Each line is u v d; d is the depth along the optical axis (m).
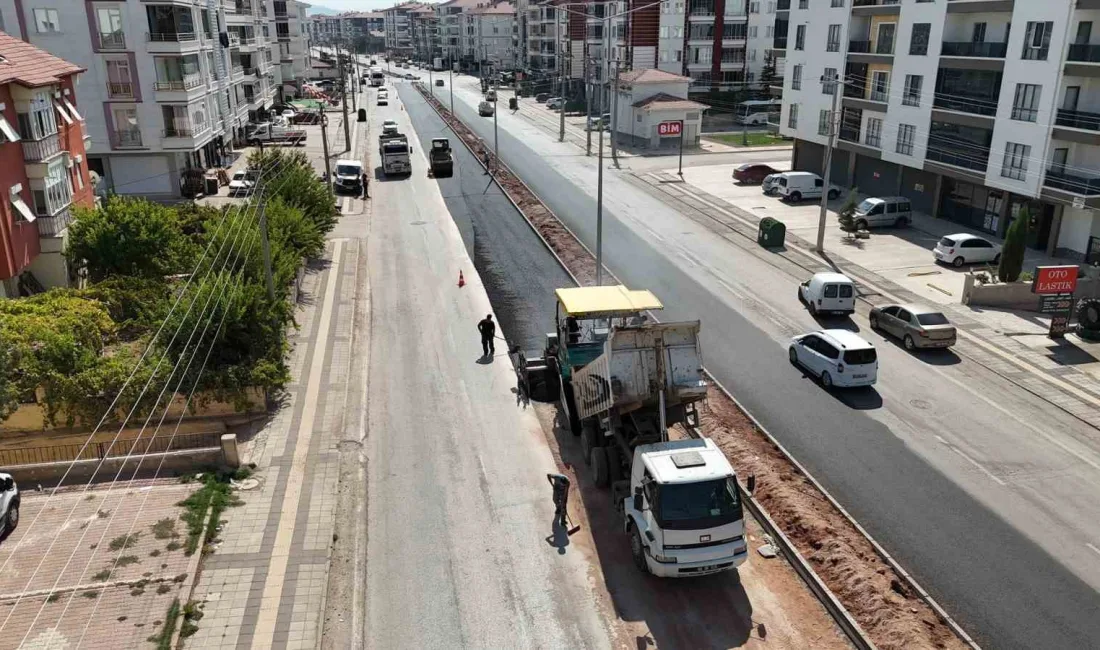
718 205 51.56
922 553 16.89
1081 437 22.03
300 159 40.62
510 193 54.88
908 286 35.31
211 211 37.50
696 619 14.91
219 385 22.11
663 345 18.22
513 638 14.47
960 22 43.91
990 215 43.25
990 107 41.50
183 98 48.91
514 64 170.00
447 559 16.70
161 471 19.98
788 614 15.03
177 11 47.94
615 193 55.28
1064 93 36.88
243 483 19.55
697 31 97.75
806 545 17.05
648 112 74.69
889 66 48.44
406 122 95.06
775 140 78.62
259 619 14.81
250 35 74.62
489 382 25.53
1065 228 38.88
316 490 19.20
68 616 14.84
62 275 31.86
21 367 21.14
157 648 13.97
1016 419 23.06
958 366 26.84
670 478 15.38
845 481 19.67
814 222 47.09
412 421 22.83
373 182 59.53
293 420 22.83
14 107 29.27
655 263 38.59
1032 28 37.66
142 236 30.53
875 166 52.97
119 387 21.47
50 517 18.12
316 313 31.77
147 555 16.62
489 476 19.91
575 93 114.50
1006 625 14.78
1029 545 17.22
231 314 22.64
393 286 35.41
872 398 24.38
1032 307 32.78
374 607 15.30
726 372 26.19
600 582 15.98
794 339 26.95
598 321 22.00
